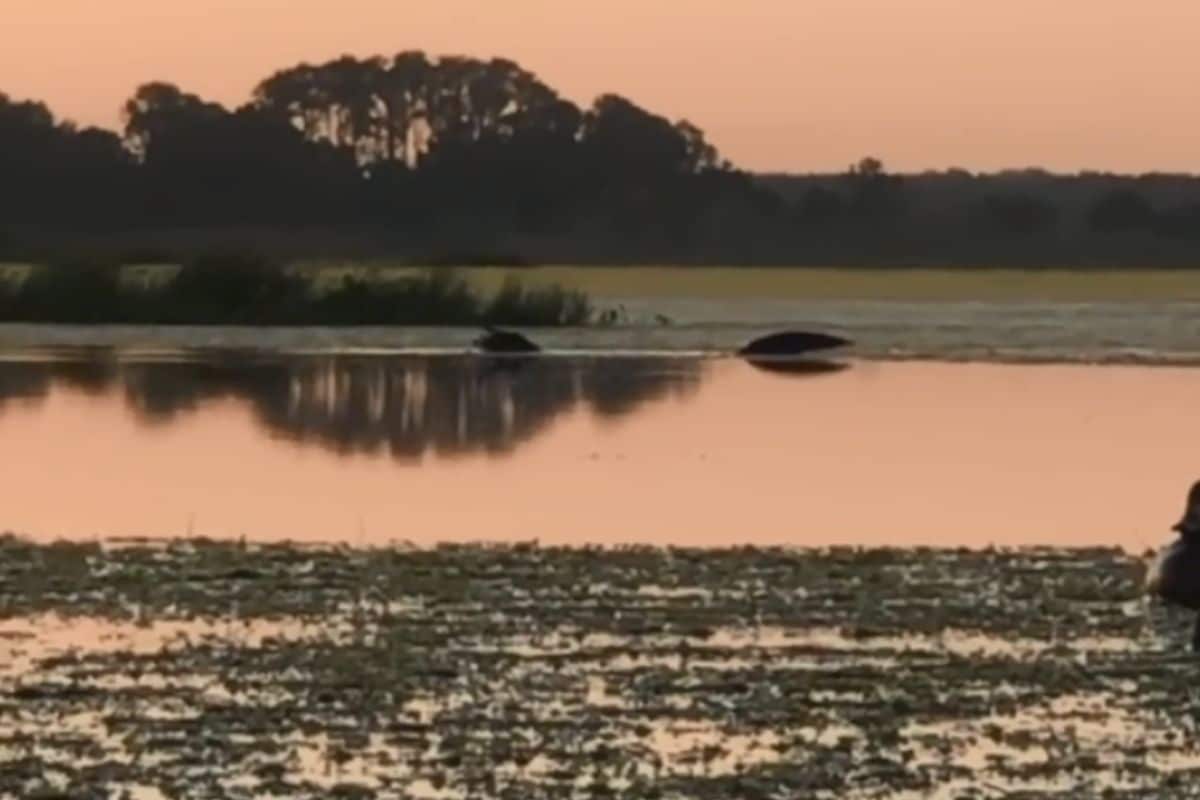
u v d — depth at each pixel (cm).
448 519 10506
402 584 8412
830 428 14988
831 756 5903
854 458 13275
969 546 9600
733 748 5978
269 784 5603
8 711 6359
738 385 18500
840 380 19050
